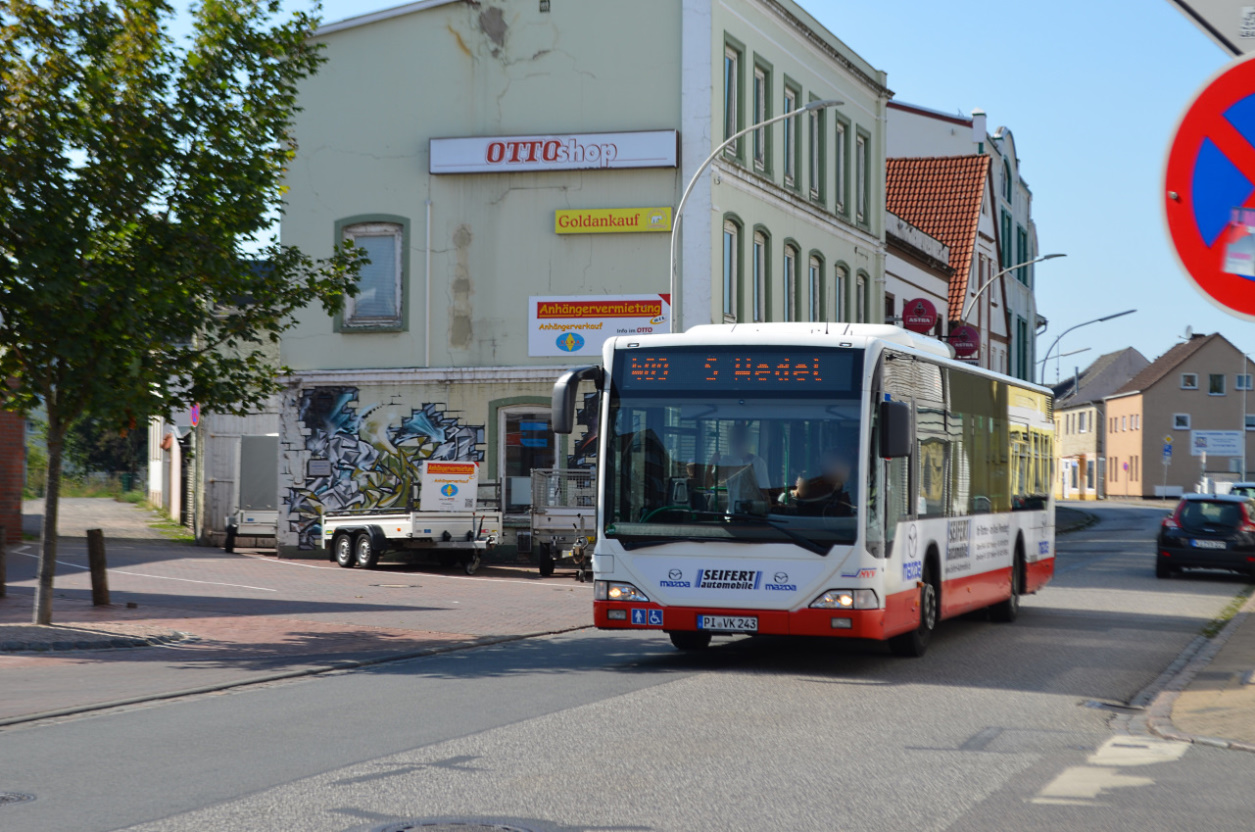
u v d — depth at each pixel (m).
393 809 7.07
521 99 30.97
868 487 12.64
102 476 70.19
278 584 23.56
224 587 22.53
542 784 7.75
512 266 30.97
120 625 16.30
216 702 10.93
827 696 11.58
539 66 30.91
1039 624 18.48
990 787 7.91
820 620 12.54
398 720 10.01
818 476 12.70
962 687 12.34
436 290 31.30
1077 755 9.01
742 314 32.06
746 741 9.27
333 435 31.59
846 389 12.78
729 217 31.33
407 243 31.41
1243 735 9.77
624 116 30.53
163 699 11.10
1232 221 5.41
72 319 14.62
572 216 30.67
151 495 58.12
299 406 31.72
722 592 12.70
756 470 12.81
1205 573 29.59
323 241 31.81
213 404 16.23
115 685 11.80
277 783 7.71
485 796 7.41
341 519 28.69
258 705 10.77
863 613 12.53
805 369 12.88
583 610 19.86
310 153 31.88
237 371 16.56
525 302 30.89
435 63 31.36
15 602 18.83
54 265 14.29
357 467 31.47
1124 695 12.09
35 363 15.14
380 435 31.39
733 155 31.91
